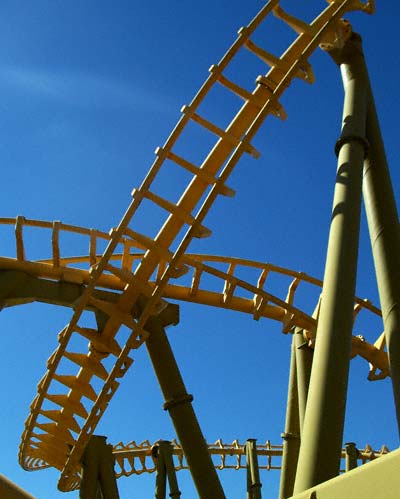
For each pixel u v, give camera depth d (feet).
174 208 48.29
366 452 83.41
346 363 34.60
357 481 18.42
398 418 36.58
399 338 38.27
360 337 64.95
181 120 47.42
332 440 32.37
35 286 52.85
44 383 54.44
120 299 53.47
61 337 53.88
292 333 63.10
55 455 64.39
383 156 44.50
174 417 51.21
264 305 56.95
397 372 37.63
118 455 80.23
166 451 65.10
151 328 53.62
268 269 61.21
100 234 54.85
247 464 70.69
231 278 55.26
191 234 47.14
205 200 46.60
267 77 50.11
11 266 52.24
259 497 68.90
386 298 39.91
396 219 42.45
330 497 19.44
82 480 58.59
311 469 31.71
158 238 51.60
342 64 47.75
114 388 53.47
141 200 47.83
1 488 19.19
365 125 44.70
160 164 47.60
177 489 63.77
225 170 46.37
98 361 56.24
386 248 41.34
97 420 55.06
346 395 33.88
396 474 17.11
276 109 46.55
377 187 43.34
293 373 62.44
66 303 53.42
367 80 47.06
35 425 59.41
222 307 58.29
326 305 36.60
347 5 45.65
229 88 48.98
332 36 48.14
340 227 39.42
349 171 41.68
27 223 52.24
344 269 37.70
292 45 49.98
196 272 55.36
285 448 61.16
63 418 59.82
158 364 52.80
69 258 59.93
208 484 49.14
